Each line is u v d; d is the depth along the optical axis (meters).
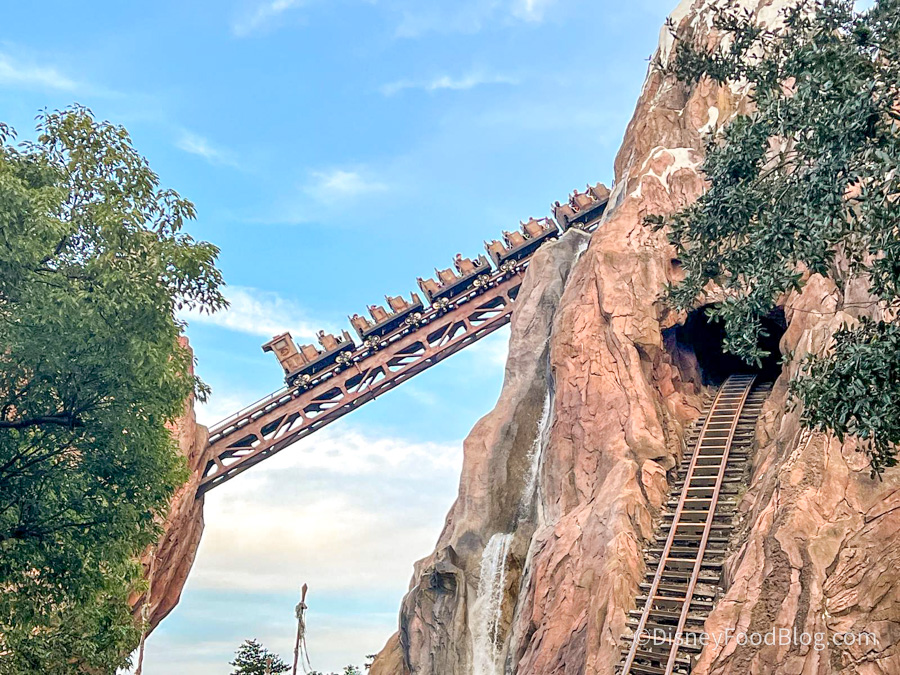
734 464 28.41
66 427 17.48
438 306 54.34
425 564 40.09
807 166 14.05
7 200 15.24
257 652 46.62
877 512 19.42
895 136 12.66
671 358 33.78
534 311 42.19
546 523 31.17
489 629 33.00
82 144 17.84
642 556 25.55
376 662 45.53
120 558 18.67
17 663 18.81
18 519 17.59
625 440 29.64
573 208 55.12
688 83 17.09
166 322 17.56
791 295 29.84
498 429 38.75
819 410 13.26
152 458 18.67
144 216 17.36
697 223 14.90
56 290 15.71
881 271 12.84
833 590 18.61
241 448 54.22
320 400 55.00
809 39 15.25
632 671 21.36
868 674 17.28
